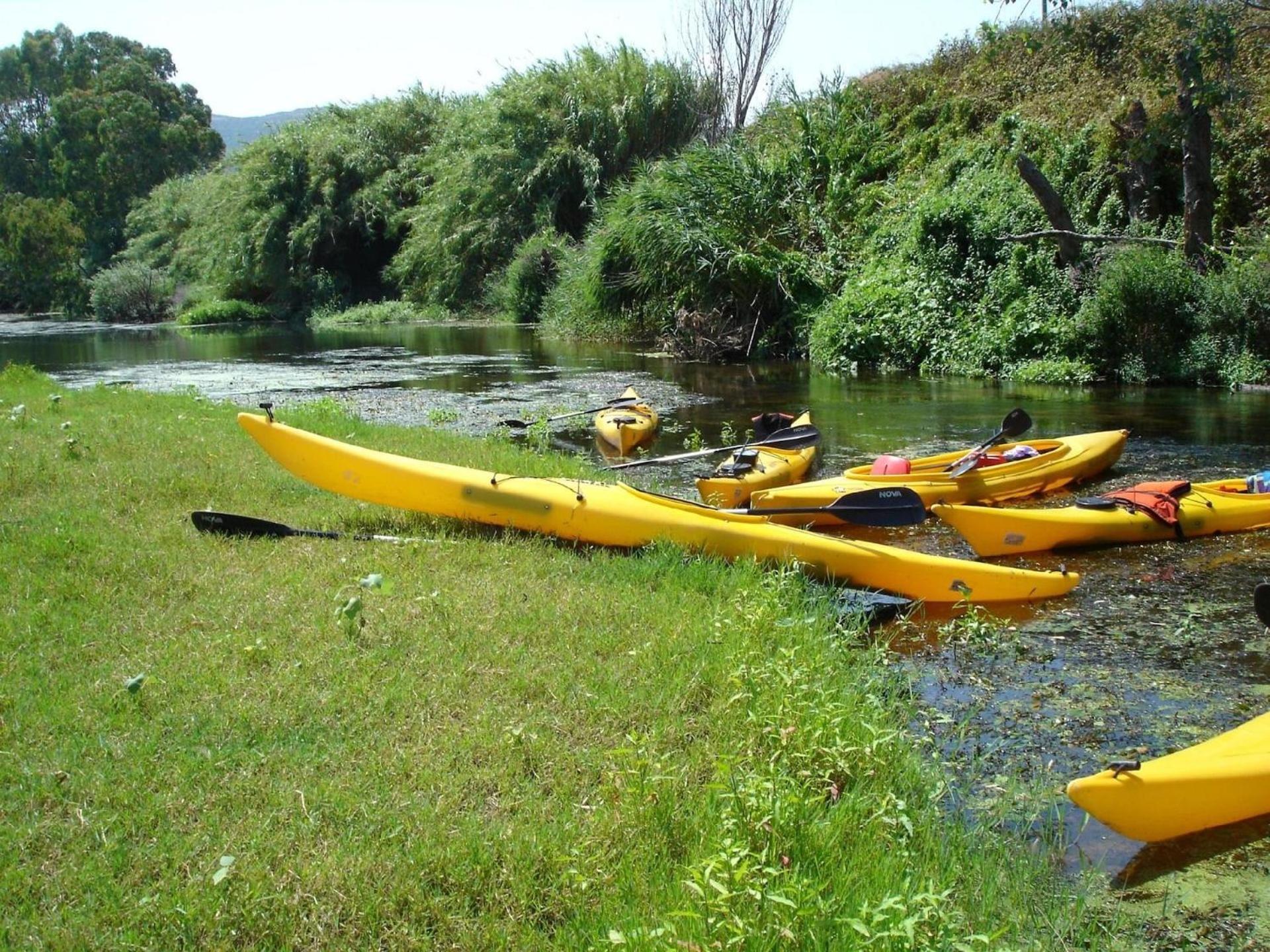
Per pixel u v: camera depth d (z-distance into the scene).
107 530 6.20
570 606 5.34
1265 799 3.78
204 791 3.51
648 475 9.55
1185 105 14.84
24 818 3.33
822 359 18.16
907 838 3.54
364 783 3.58
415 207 35.06
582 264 25.28
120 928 2.89
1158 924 3.35
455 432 11.52
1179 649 5.61
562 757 3.82
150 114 58.06
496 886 3.11
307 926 2.92
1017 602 6.42
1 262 44.97
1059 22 18.19
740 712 4.20
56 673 4.31
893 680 5.09
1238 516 7.79
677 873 3.16
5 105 70.06
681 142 30.62
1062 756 4.44
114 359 21.59
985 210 18.12
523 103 30.77
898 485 8.07
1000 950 2.91
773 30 30.81
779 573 5.97
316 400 14.35
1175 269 14.81
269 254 36.31
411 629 4.89
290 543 6.16
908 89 25.03
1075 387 14.75
